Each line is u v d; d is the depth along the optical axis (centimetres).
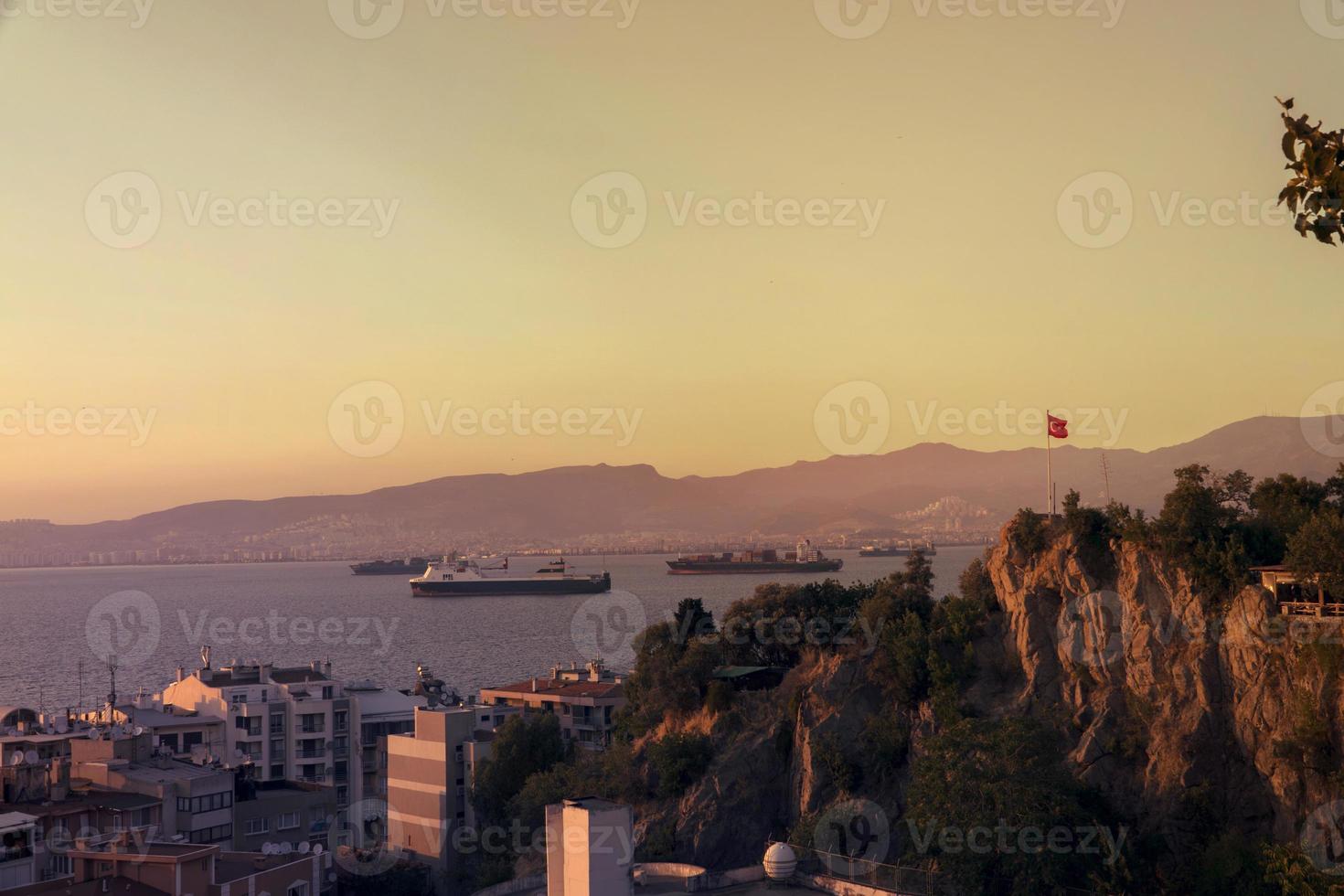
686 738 11288
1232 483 9438
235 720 15088
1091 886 7619
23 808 9038
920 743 9575
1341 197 1753
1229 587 8600
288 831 11019
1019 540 10150
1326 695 7625
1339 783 7331
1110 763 8675
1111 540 9494
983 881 7600
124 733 11069
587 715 16962
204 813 10125
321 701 15450
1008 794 7750
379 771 15625
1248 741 8125
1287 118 1817
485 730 14875
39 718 12838
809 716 10706
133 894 7100
